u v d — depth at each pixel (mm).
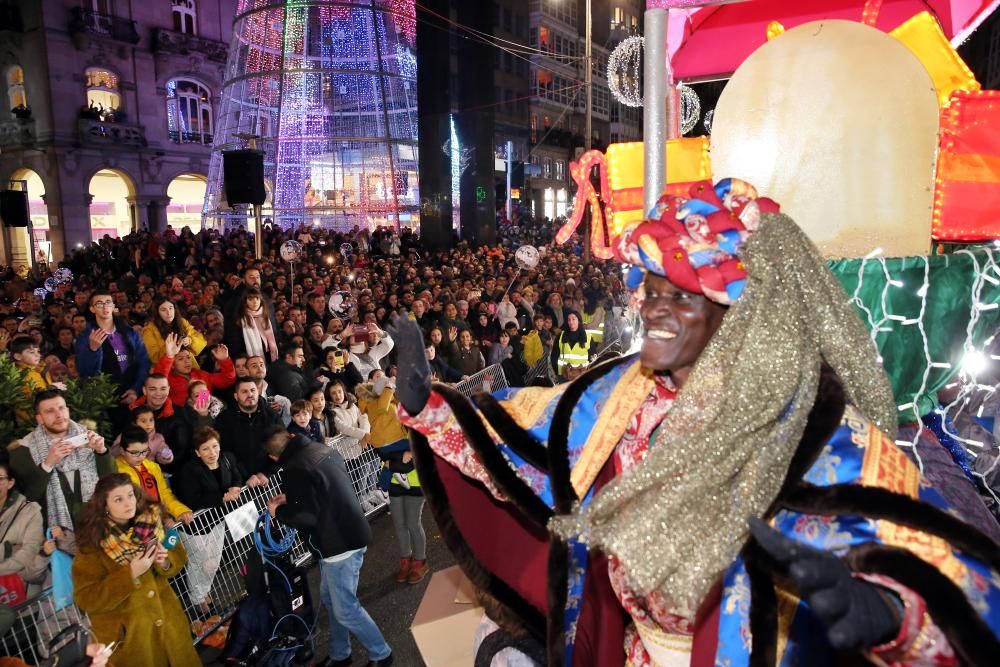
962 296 1788
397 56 29359
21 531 3621
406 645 4520
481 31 22875
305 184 28609
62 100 31719
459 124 23484
